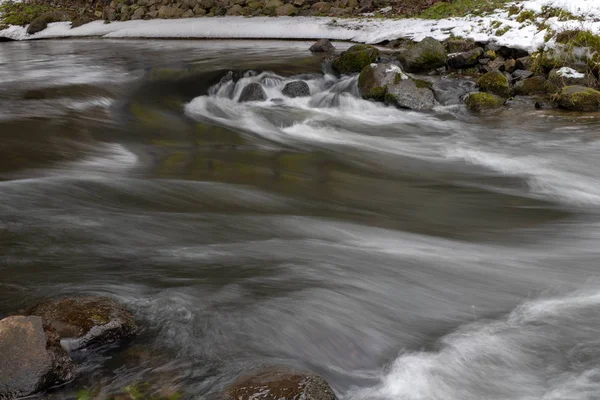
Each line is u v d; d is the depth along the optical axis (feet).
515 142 30.58
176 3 64.18
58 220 19.29
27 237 17.97
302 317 14.49
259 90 38.50
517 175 26.58
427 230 20.89
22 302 14.52
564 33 38.75
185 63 43.88
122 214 20.24
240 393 11.48
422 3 53.83
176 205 21.56
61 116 32.19
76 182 22.81
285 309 14.69
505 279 17.02
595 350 13.78
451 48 43.11
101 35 61.62
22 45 59.67
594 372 13.08
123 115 34.01
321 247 18.51
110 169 25.44
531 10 42.93
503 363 13.44
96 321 13.20
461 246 19.40
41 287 15.24
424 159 28.96
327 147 30.60
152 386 12.12
